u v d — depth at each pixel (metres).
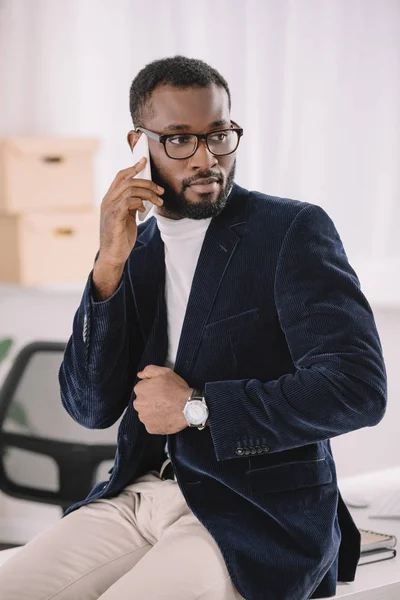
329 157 4.41
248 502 2.08
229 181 2.11
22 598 2.06
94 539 2.18
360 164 4.39
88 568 2.13
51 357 3.31
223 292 2.10
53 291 4.61
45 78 4.79
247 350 2.09
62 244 4.61
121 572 2.16
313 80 4.38
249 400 2.00
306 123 4.41
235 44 4.44
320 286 2.02
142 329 2.29
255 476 2.06
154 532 2.17
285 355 2.11
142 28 4.61
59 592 2.09
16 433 3.29
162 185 2.13
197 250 2.19
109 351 2.19
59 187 4.59
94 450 3.22
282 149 4.44
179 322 2.21
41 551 2.15
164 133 2.07
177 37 4.55
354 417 1.96
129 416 2.24
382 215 4.40
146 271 2.27
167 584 1.93
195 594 1.92
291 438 1.99
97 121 4.78
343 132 4.38
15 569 2.11
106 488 2.28
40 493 3.29
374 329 2.03
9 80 4.77
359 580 2.25
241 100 4.46
